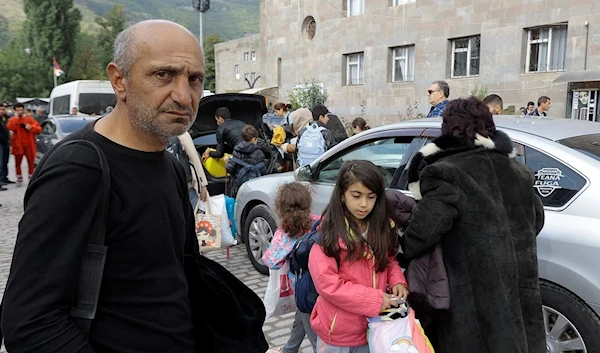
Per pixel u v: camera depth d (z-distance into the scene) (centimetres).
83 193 126
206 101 778
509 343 216
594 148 299
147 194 140
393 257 246
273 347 376
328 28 2277
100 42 5628
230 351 173
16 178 1298
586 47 1413
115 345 134
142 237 138
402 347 213
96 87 1658
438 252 234
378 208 236
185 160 512
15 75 5359
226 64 4028
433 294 230
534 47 1567
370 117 2103
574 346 274
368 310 224
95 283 129
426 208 227
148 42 135
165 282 144
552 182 290
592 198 271
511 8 1581
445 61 1798
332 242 231
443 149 237
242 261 591
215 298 173
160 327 141
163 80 136
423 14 1853
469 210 223
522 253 228
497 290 218
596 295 260
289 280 323
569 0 1438
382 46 2025
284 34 2556
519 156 307
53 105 1900
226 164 677
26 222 122
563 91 1480
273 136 867
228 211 543
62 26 5591
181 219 155
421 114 1889
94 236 129
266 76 2733
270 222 524
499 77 1633
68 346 120
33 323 117
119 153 139
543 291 283
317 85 2328
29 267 119
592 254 262
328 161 447
